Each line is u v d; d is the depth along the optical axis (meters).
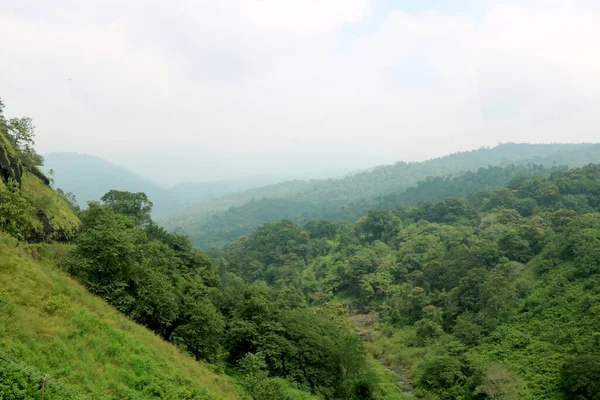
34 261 30.48
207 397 28.41
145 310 35.81
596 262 61.84
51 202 47.88
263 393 35.09
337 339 60.50
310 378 48.12
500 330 60.53
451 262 90.25
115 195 78.94
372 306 102.62
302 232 164.62
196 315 40.56
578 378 41.78
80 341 23.36
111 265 35.44
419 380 57.88
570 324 53.41
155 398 23.44
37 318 22.27
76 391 18.64
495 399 46.16
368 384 50.66
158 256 56.66
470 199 156.88
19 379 16.55
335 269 127.12
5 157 38.28
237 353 47.78
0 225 31.73
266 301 52.72
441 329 71.69
